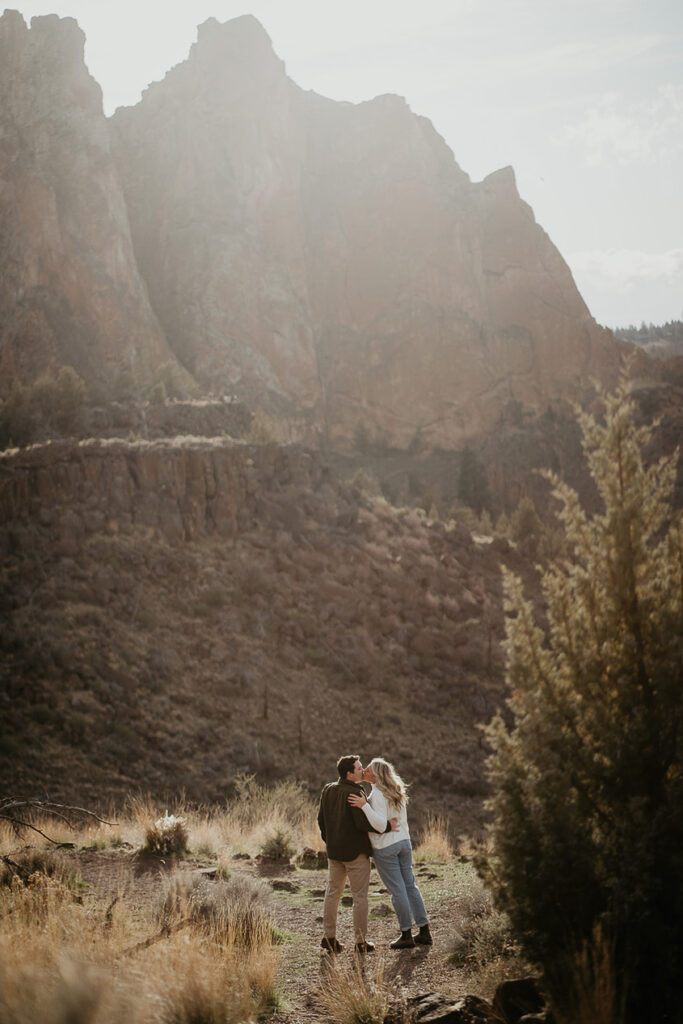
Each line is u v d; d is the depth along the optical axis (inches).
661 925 152.9
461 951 229.9
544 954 165.5
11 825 432.5
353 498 2763.3
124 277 5113.2
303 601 2132.1
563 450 5738.2
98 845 453.7
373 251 6525.6
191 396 4274.1
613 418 180.2
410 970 223.9
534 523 3157.0
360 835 246.2
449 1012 180.2
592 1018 147.1
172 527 2119.8
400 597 2295.8
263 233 6205.7
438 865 415.8
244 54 6481.3
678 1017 148.9
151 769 1358.3
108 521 2050.9
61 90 5418.3
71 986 154.5
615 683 174.2
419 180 6663.4
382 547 2471.7
